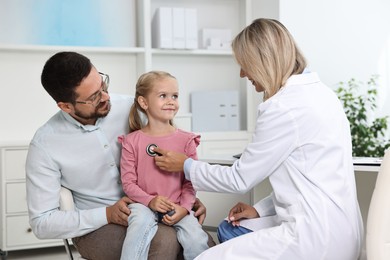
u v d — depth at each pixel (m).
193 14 4.29
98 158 2.07
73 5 4.30
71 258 2.04
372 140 4.81
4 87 4.14
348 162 1.79
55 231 1.96
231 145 4.41
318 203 1.69
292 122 1.73
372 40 4.84
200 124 4.43
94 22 4.36
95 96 1.96
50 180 2.01
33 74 4.20
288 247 1.68
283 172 1.78
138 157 2.03
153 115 2.06
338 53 4.73
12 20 4.15
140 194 1.97
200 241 1.90
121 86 4.43
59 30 4.27
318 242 1.66
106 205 2.10
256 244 1.72
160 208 1.91
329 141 1.74
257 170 1.77
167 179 2.02
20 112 4.18
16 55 4.15
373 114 4.94
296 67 1.86
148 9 4.22
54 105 4.27
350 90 4.80
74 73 1.91
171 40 4.23
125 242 1.86
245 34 1.84
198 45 4.62
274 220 1.95
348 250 1.71
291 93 1.78
